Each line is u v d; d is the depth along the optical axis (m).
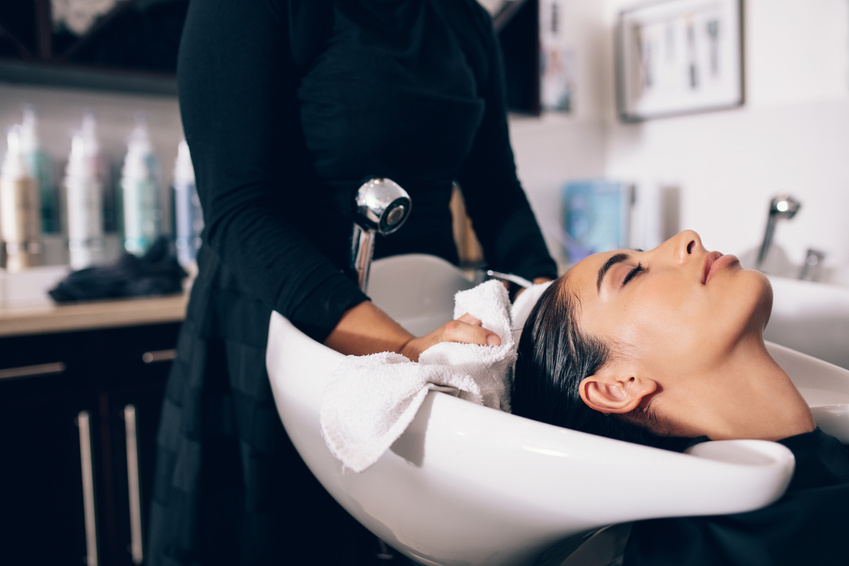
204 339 0.74
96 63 1.34
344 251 0.72
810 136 1.74
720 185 1.96
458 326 0.54
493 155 0.92
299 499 0.73
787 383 0.51
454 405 0.39
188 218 1.56
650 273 0.55
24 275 1.36
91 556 1.28
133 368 1.30
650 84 2.13
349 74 0.67
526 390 0.59
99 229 1.50
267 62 0.63
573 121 2.26
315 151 0.71
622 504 0.34
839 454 0.48
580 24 2.25
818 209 1.74
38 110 1.51
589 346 0.55
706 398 0.50
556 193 2.24
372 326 0.56
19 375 1.18
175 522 0.76
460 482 0.38
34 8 1.29
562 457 0.34
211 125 0.61
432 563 0.47
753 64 1.86
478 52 0.83
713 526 0.38
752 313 0.49
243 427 0.72
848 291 0.82
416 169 0.75
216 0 0.62
